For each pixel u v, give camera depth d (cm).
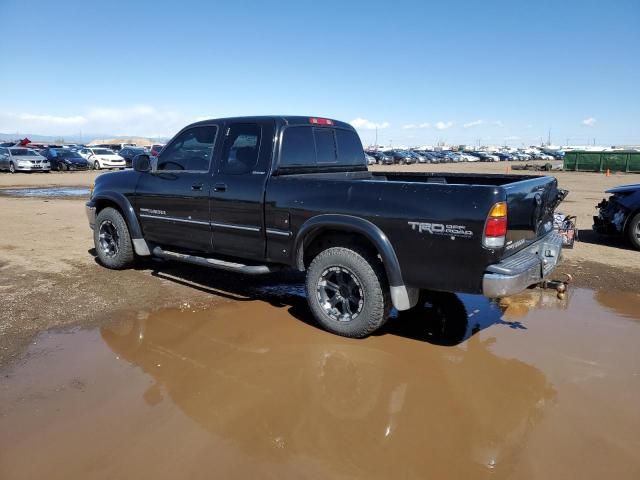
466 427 301
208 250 539
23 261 682
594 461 270
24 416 305
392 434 293
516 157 8038
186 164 552
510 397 337
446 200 378
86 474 255
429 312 505
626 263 728
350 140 593
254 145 494
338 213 424
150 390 339
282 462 266
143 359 387
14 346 405
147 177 586
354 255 418
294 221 454
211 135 529
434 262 387
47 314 479
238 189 493
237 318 479
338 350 410
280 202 461
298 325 464
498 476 257
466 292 382
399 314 500
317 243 469
